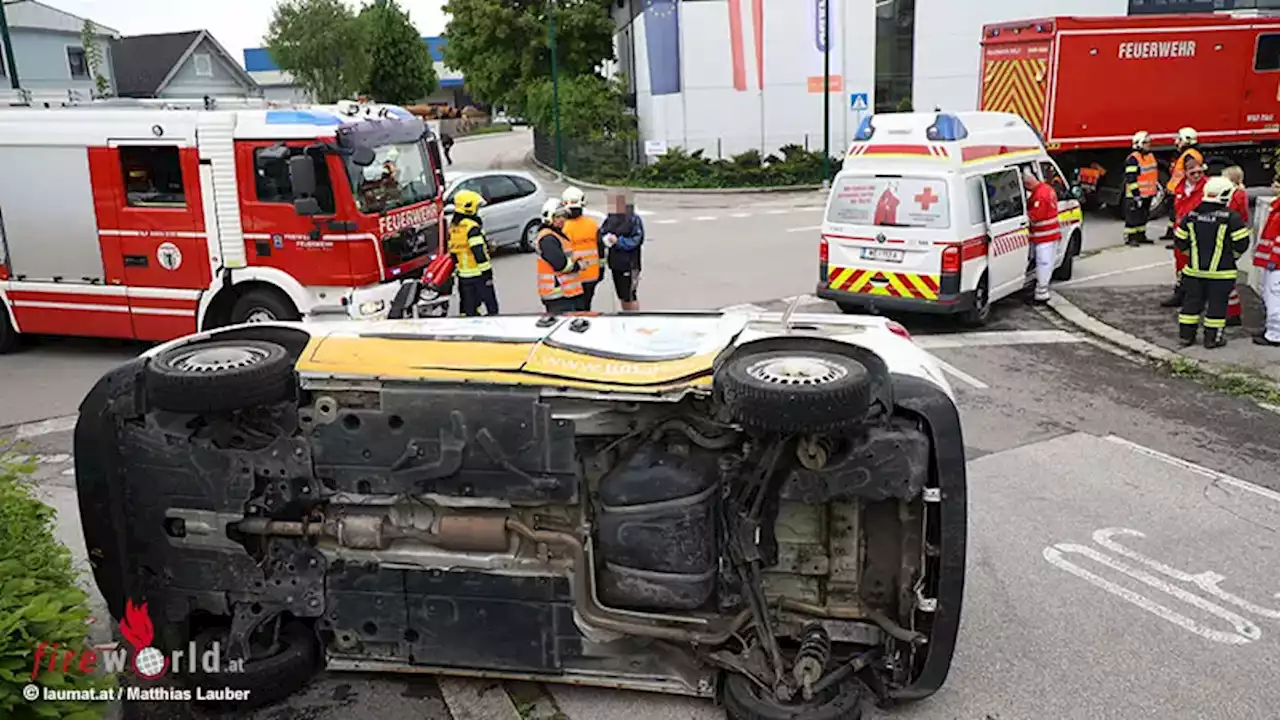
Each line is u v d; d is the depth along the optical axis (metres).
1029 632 5.48
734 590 4.55
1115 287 13.91
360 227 11.10
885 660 4.61
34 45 35.00
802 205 25.66
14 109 11.62
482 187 18.27
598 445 4.64
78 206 11.61
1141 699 4.86
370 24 54.81
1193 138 15.31
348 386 4.64
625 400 4.38
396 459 4.59
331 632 4.97
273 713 4.83
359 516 4.72
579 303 10.95
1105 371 10.47
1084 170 20.41
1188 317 10.97
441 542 4.66
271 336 5.15
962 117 12.12
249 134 10.99
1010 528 6.79
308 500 4.75
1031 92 20.19
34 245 11.85
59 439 9.19
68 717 3.45
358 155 11.00
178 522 4.84
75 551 6.52
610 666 4.76
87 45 33.09
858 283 11.96
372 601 4.83
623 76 37.66
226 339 5.11
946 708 4.79
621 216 11.38
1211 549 6.47
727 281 15.48
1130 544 6.54
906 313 12.82
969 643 5.37
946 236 11.30
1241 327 11.72
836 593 4.61
